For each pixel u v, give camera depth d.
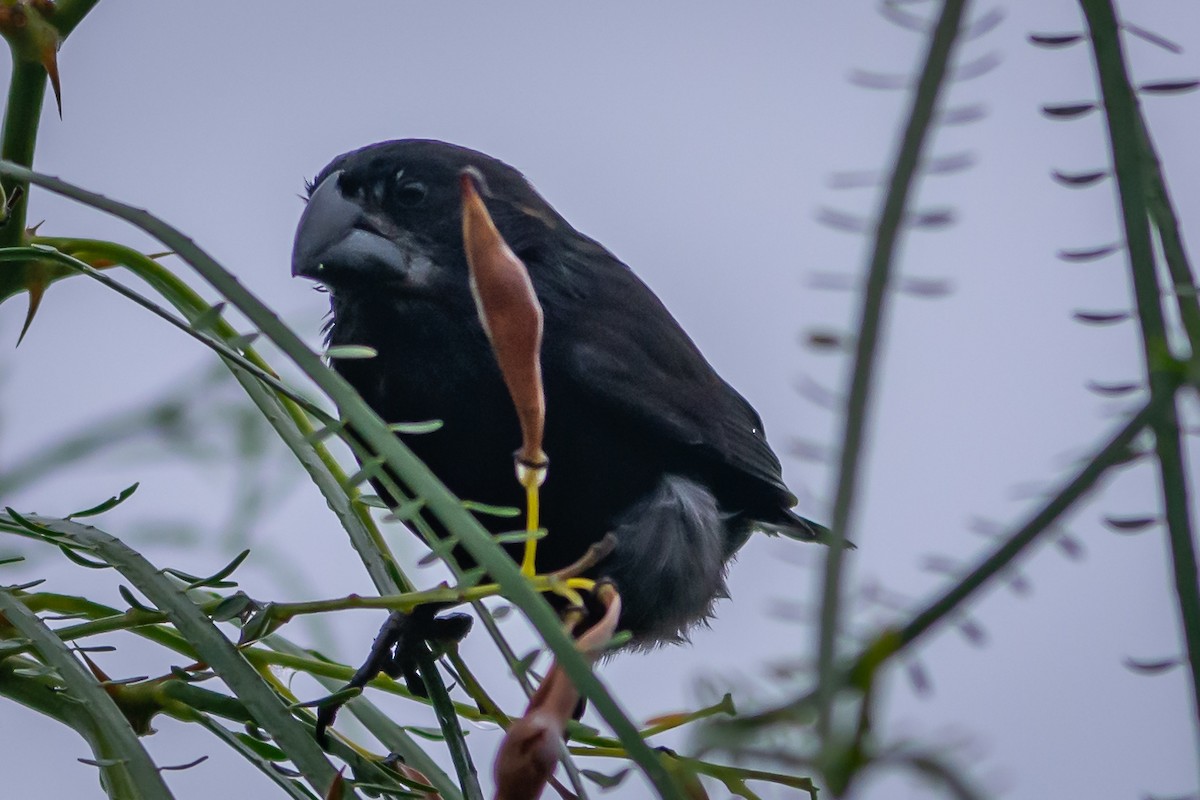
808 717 1.56
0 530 3.74
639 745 2.20
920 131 1.74
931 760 1.41
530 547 3.31
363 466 2.99
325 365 2.78
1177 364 2.03
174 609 3.62
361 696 4.54
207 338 3.36
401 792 3.80
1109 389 2.23
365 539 4.56
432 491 2.61
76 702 3.53
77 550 3.75
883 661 1.53
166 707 3.83
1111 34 2.40
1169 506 2.03
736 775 2.75
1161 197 2.60
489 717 4.57
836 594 1.56
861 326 1.68
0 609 3.64
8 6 4.09
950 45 1.76
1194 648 2.02
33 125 4.23
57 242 4.51
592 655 3.01
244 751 3.77
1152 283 2.27
